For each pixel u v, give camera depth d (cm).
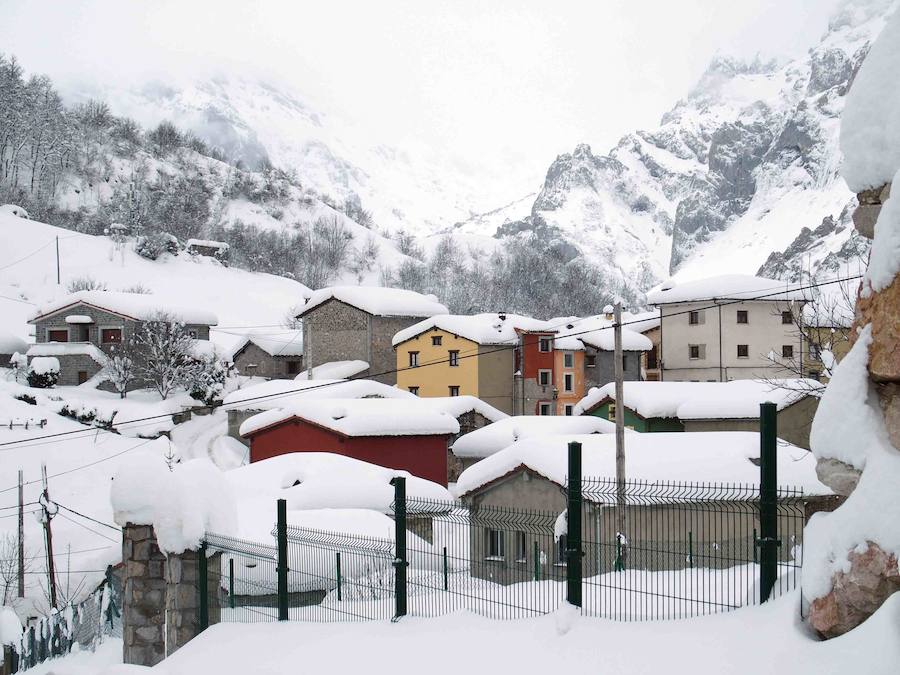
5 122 18650
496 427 5428
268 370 8975
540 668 1155
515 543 1725
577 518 1265
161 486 1967
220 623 1827
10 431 5706
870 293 1001
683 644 1082
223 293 13962
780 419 4422
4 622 2455
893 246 947
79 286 12181
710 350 7744
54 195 18875
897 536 888
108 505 4934
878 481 929
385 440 5131
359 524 2911
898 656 834
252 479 3853
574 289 18950
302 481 3734
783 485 2609
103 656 2606
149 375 7681
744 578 1299
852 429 979
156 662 1970
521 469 2958
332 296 8350
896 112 992
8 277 12456
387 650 1373
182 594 1897
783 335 7588
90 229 17325
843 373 1002
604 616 1249
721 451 2911
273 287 15000
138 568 1980
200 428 7281
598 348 7950
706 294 7756
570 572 1263
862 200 1042
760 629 1035
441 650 1311
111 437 6012
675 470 2761
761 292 7619
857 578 920
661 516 1934
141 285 13062
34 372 7638
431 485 3841
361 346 8250
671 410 5244
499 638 1284
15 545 4225
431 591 1625
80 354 7931
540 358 7806
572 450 1268
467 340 7569
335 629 1552
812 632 980
